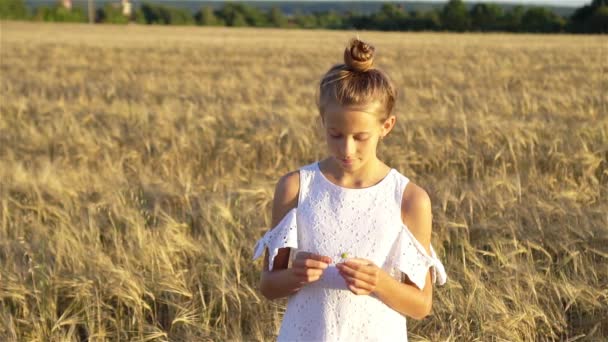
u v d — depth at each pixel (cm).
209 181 689
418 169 757
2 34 4453
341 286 215
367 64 202
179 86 1645
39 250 470
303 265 201
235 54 2873
